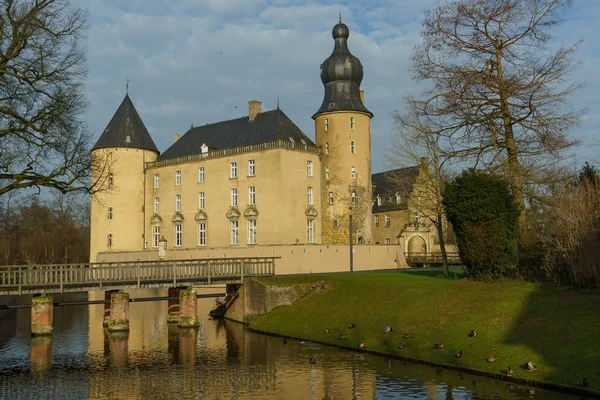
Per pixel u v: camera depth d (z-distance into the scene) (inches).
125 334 1359.5
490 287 1090.7
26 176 964.6
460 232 1174.3
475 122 1152.8
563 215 1036.5
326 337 1167.6
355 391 800.3
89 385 874.1
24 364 1028.5
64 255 3580.2
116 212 2652.6
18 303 2114.9
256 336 1283.2
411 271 1712.6
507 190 1131.3
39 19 937.5
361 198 2329.0
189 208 2512.3
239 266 1501.0
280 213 2158.0
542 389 761.6
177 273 1419.8
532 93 1095.0
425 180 1594.5
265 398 784.9
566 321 874.8
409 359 959.6
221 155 2388.0
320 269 2076.8
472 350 905.5
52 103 969.5
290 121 2377.0
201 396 805.9
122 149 2669.8
